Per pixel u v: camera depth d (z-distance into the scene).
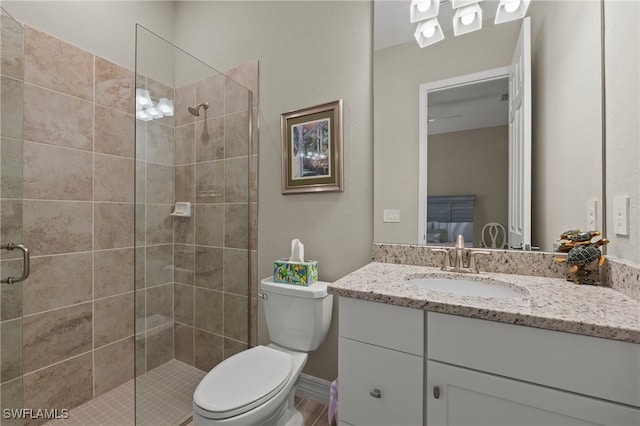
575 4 1.06
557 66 1.10
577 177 1.06
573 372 0.68
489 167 1.23
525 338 0.72
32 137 1.44
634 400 0.63
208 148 1.73
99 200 1.72
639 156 0.82
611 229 0.95
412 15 1.37
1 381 1.10
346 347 0.97
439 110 1.32
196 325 1.73
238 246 1.81
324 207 1.60
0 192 1.10
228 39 1.95
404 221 1.39
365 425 0.93
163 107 1.56
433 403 0.83
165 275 1.62
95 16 1.72
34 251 1.45
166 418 1.46
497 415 0.75
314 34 1.63
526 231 1.17
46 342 1.48
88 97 1.67
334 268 1.57
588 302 0.79
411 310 0.86
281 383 1.12
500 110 1.21
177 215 1.65
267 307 1.50
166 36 2.17
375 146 1.45
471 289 1.14
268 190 1.79
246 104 1.82
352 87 1.52
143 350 1.49
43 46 1.48
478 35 1.25
